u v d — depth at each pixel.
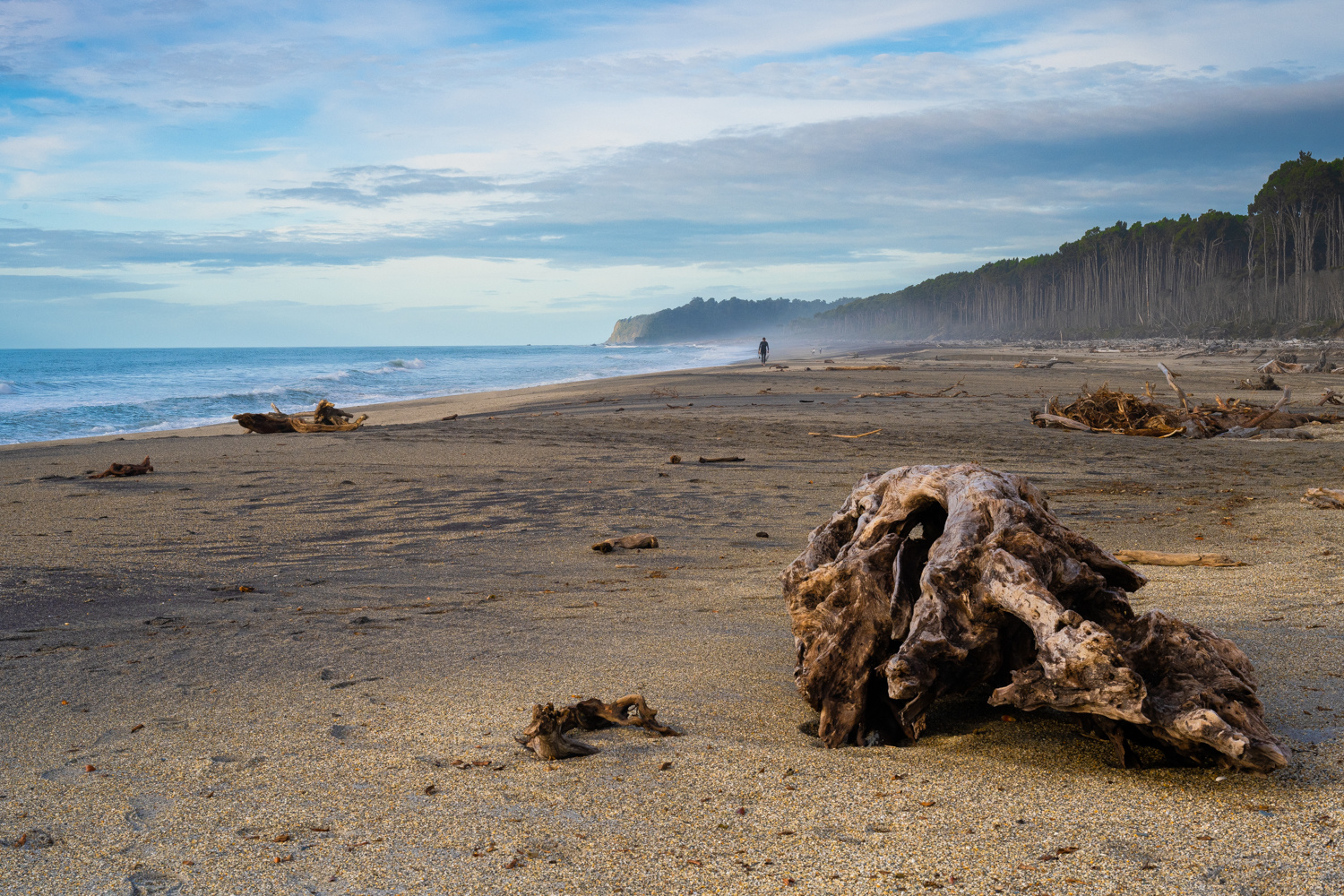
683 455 13.60
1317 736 3.18
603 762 3.23
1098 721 3.15
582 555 7.43
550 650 4.74
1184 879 2.28
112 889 2.39
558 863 2.48
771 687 4.07
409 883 2.38
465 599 6.03
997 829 2.62
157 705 3.96
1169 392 26.14
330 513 9.28
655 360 90.50
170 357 140.12
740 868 2.43
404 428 18.05
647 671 4.32
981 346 106.00
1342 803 2.64
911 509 3.96
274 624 5.40
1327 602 5.09
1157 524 8.09
